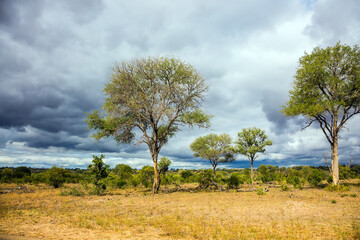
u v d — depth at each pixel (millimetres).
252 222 8117
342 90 22719
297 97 24125
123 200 14773
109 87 20828
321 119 22562
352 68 22031
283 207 11227
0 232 6633
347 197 15016
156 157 20891
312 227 7270
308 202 12805
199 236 6316
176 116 20844
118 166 33938
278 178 32906
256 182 34312
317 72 22297
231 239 6035
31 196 16109
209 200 14234
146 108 19781
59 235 6430
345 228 7031
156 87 20625
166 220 8344
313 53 23484
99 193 18938
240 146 33969
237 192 20453
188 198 15430
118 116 20328
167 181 28938
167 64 20781
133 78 20703
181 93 20328
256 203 12656
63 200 14320
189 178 34156
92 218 8828
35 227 7355
